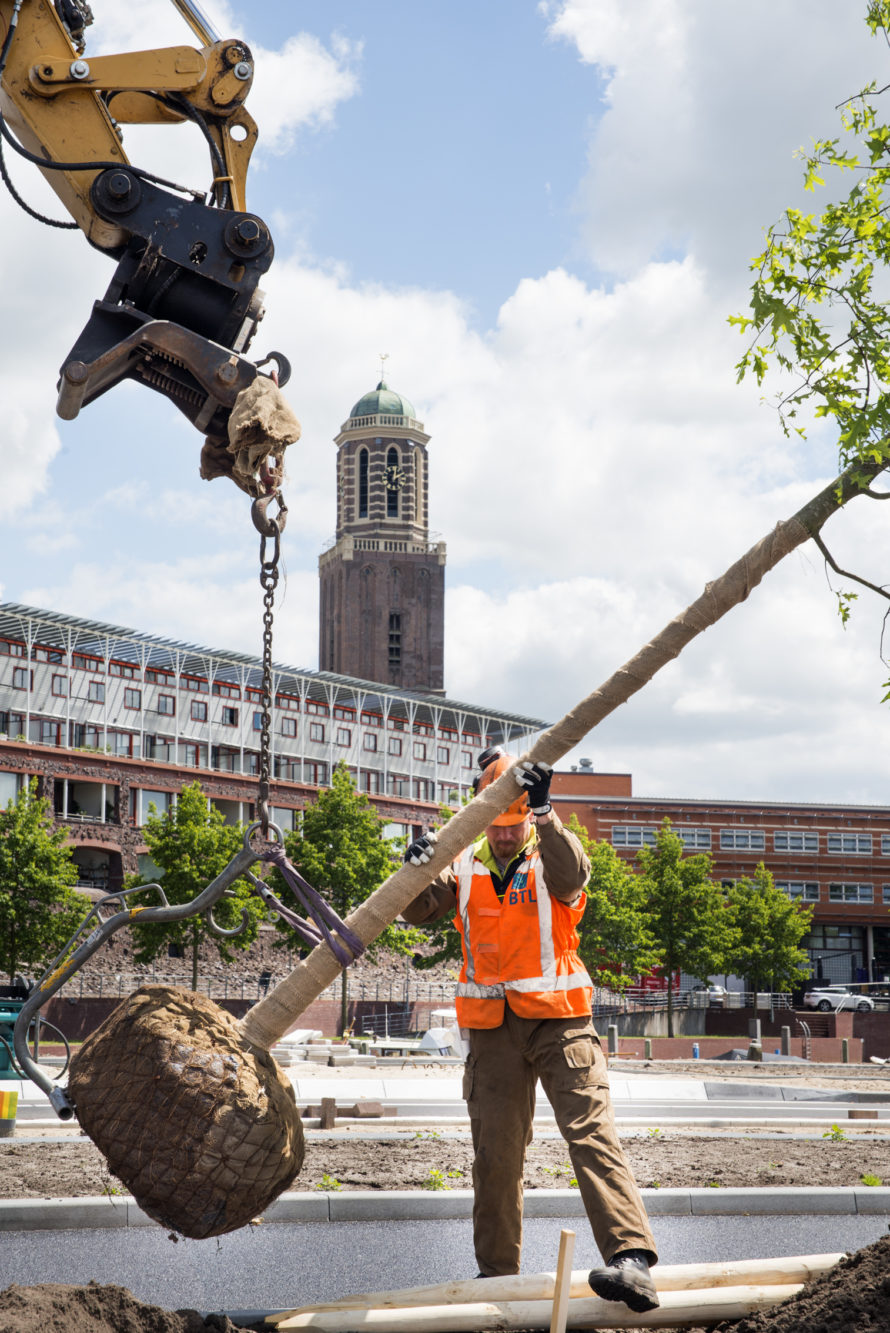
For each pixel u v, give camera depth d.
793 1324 3.44
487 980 4.04
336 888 44.06
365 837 44.88
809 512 4.12
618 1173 3.70
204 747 63.25
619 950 48.34
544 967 3.98
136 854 55.81
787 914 57.78
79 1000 43.25
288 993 3.74
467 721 82.31
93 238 5.19
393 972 57.62
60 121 5.29
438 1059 27.23
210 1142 3.34
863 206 5.91
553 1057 3.94
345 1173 8.19
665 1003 58.12
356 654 121.06
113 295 5.02
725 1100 16.50
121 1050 3.49
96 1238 6.39
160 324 4.84
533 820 3.88
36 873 37.66
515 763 3.91
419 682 121.50
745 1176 8.52
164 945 40.41
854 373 5.70
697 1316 3.62
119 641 59.53
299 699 69.38
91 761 55.22
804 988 73.62
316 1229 6.78
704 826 78.00
